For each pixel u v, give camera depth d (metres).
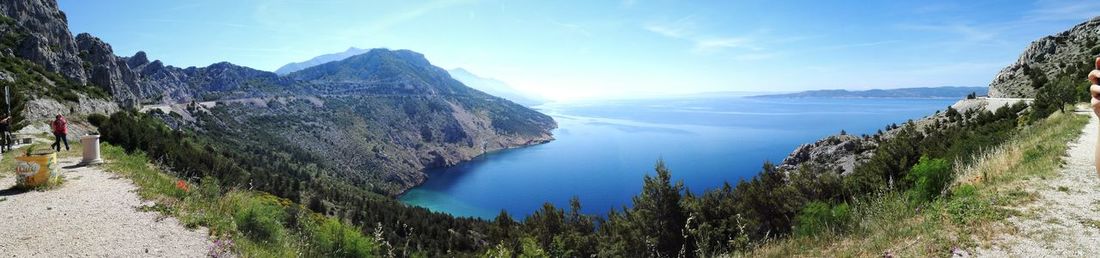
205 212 13.31
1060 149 17.66
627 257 25.84
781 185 25.83
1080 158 15.95
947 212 10.17
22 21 134.12
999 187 12.46
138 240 10.69
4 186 15.95
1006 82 126.56
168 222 12.16
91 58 163.62
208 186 16.47
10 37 118.31
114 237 10.79
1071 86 42.50
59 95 73.69
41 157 15.68
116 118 35.16
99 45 170.62
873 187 17.59
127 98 162.50
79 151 26.06
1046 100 47.19
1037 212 9.99
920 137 45.06
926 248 8.34
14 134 29.88
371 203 111.75
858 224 10.73
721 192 30.91
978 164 16.45
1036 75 106.38
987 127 43.28
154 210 13.16
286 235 13.62
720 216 25.55
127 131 33.06
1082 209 10.10
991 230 8.98
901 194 12.62
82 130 44.91
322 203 93.06
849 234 10.21
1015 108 57.81
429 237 75.56
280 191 88.81
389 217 91.25
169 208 13.44
